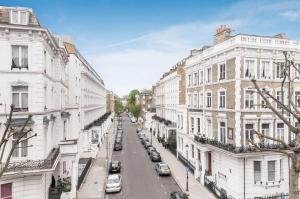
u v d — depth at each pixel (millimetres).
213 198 24891
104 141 60219
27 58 19531
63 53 28516
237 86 24219
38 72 19531
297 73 26047
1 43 18797
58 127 26734
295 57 25703
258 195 23422
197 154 31844
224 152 24656
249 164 23500
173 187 28953
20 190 18672
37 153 19469
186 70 37688
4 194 18156
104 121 64875
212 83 29109
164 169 33156
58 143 26078
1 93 18766
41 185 19375
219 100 27656
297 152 7480
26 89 19531
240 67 24219
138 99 134500
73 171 25781
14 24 18625
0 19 18766
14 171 18047
